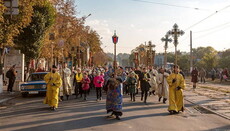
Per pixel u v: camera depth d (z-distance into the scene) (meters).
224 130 7.76
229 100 14.41
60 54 32.50
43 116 9.80
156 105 12.84
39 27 24.67
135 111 10.92
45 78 11.30
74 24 33.44
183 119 9.34
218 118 9.63
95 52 68.19
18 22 18.50
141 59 41.97
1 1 14.12
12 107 12.35
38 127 8.00
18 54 21.64
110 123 8.52
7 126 8.16
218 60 58.41
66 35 33.41
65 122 8.70
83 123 8.52
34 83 16.78
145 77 13.73
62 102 14.05
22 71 21.69
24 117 9.65
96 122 8.67
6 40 18.11
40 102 14.07
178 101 10.66
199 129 7.84
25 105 12.96
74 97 16.62
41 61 37.50
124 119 9.18
